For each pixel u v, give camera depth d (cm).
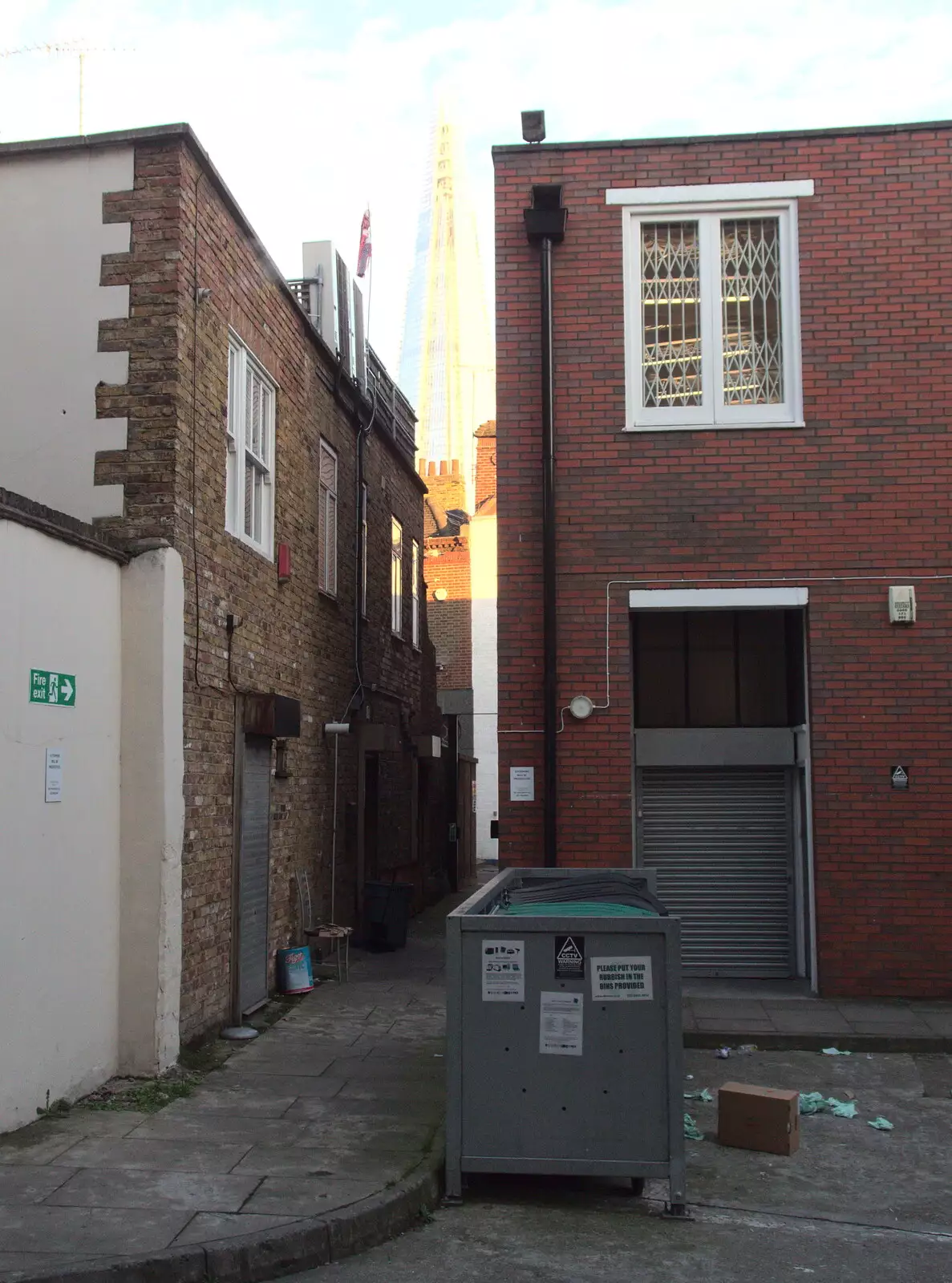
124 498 838
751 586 1062
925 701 1044
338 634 1416
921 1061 888
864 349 1073
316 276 1464
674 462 1076
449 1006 607
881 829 1037
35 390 855
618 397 1084
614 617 1067
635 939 604
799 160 1092
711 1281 510
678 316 1108
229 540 962
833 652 1052
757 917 1129
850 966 1029
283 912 1140
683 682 1171
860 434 1066
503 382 1098
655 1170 591
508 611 1079
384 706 1717
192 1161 615
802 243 1086
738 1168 670
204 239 913
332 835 1352
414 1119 701
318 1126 686
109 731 779
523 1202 611
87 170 870
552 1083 599
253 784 1036
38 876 680
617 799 1051
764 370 1095
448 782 2419
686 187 1098
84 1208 543
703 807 1144
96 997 751
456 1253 540
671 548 1070
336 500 1416
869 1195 630
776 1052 912
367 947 1459
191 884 859
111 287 859
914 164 1083
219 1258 498
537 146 1112
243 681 1000
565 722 1062
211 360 925
